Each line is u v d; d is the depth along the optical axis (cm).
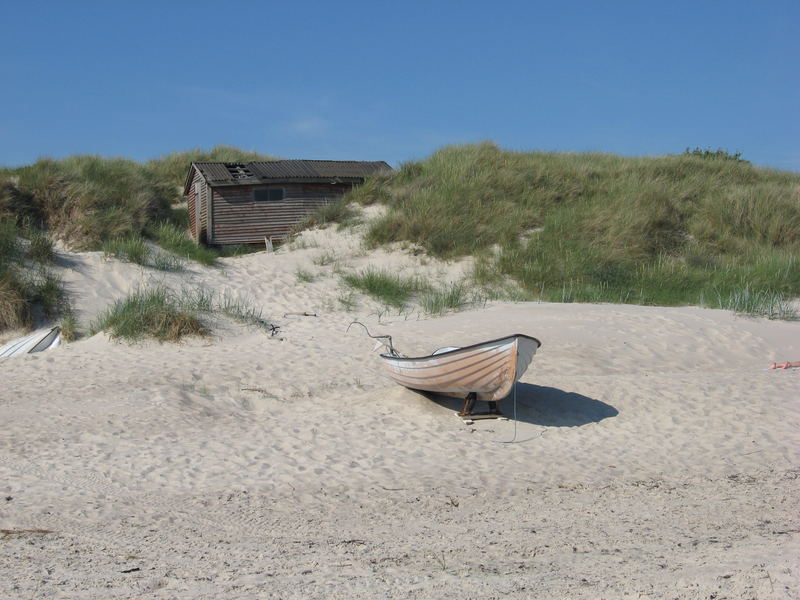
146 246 1822
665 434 923
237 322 1431
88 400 1006
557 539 578
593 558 521
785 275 1764
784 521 615
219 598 439
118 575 489
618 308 1554
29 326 1460
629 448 876
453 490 733
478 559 527
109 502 684
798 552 494
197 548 561
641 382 1118
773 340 1364
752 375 1167
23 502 673
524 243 1939
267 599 438
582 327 1379
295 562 523
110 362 1197
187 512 663
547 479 770
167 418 938
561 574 482
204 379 1120
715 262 1905
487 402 1029
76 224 1881
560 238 1925
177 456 820
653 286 1750
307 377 1135
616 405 1030
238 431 916
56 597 442
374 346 1288
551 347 1270
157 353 1259
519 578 475
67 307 1516
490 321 1425
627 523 621
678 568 482
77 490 712
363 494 722
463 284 1764
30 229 1781
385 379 1129
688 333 1370
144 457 812
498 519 644
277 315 1541
